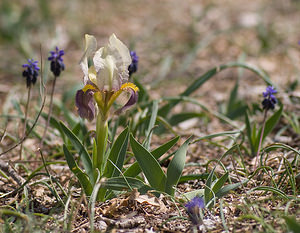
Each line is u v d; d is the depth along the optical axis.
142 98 6.73
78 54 12.22
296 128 6.43
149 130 5.53
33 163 5.88
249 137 5.88
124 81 4.19
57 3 16.72
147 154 4.32
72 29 13.81
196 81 7.00
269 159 5.17
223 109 7.91
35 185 4.94
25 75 5.45
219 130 7.19
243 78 9.97
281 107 5.77
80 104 4.16
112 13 15.73
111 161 4.38
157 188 4.43
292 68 10.09
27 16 13.75
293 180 4.46
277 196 4.30
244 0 16.91
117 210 4.36
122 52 4.12
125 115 6.52
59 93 9.41
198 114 7.01
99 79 4.08
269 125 5.78
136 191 4.39
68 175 5.31
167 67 9.83
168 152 6.18
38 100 7.82
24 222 3.99
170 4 16.69
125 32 13.85
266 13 15.01
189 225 4.07
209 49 12.27
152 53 12.16
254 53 11.67
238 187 4.76
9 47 13.05
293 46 11.62
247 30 13.49
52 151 6.39
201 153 6.16
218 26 14.01
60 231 3.88
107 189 4.54
